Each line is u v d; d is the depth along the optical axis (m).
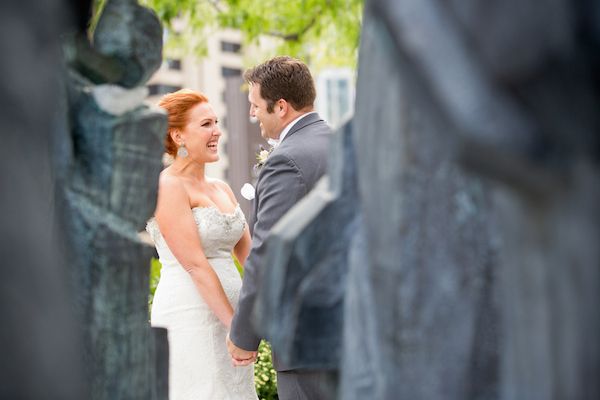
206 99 6.25
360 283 2.64
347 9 13.11
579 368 1.95
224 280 6.15
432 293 2.41
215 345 6.16
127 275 3.33
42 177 2.15
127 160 3.31
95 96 3.29
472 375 2.41
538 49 1.85
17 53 2.03
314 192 2.92
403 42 2.03
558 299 1.99
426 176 2.37
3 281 1.94
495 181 1.98
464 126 1.90
